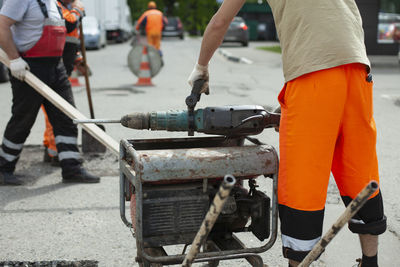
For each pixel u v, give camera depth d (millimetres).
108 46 33812
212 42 2727
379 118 9266
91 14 30719
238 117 2795
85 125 4910
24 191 5160
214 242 2949
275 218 2760
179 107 10312
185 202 2615
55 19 5117
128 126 2867
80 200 4895
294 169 2625
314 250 2279
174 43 38125
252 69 19484
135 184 2529
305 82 2570
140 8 64312
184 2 62625
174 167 2529
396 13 25203
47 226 4227
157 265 2695
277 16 2707
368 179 2756
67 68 6199
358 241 3971
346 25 2582
